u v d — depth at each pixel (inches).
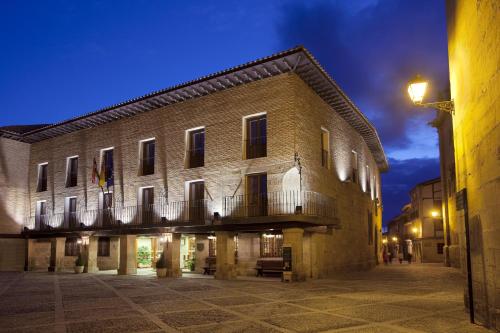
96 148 987.9
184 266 953.5
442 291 539.8
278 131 717.9
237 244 811.4
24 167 1124.5
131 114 930.1
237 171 753.6
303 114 737.6
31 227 1089.4
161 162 863.7
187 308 403.2
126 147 930.1
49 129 1041.5
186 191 818.8
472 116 318.0
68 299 479.5
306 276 717.3
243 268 791.7
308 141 748.6
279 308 399.2
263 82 746.8
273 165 715.4
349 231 938.7
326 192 814.5
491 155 272.5
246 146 762.2
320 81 763.4
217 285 619.2
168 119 868.0
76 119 973.8
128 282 683.4
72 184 1045.2
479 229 305.4
